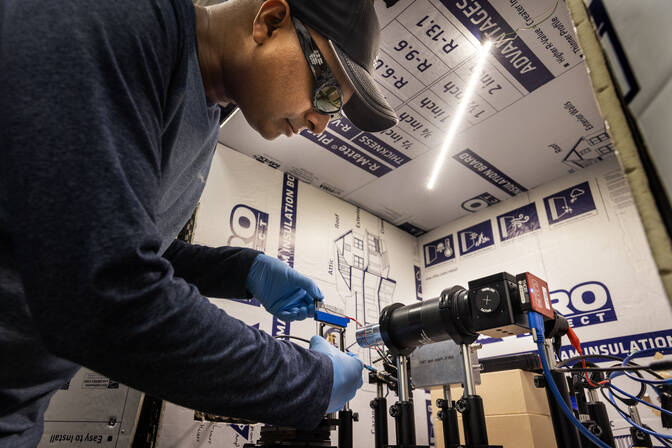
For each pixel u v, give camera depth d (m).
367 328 1.45
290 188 2.60
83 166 0.38
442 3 1.63
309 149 2.42
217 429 1.80
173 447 1.66
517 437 1.50
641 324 2.08
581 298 2.31
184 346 0.42
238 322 0.51
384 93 2.04
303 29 0.71
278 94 0.73
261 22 0.69
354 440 2.20
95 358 0.38
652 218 0.31
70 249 0.36
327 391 0.55
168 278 0.44
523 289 1.14
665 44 0.30
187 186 0.76
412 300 2.99
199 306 0.46
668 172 0.29
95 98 0.41
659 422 1.81
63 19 0.43
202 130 0.67
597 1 0.39
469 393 1.21
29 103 0.39
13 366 0.54
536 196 2.71
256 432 1.90
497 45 1.79
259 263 1.01
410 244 3.22
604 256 2.31
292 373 0.52
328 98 0.75
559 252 2.48
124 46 0.45
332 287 2.54
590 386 1.32
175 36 0.55
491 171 2.58
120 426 1.45
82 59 0.41
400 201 2.90
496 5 1.64
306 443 1.25
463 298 1.24
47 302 0.36
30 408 0.63
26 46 0.41
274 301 1.05
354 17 0.74
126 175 0.42
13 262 0.47
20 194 0.37
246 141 2.35
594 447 1.10
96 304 0.36
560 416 1.07
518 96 2.03
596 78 0.38
